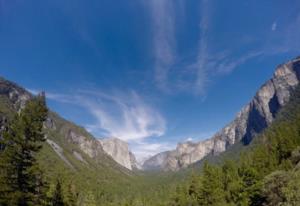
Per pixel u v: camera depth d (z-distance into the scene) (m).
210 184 75.94
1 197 27.08
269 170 77.88
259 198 54.91
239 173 74.88
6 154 27.75
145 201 146.38
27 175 28.70
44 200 31.39
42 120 30.11
